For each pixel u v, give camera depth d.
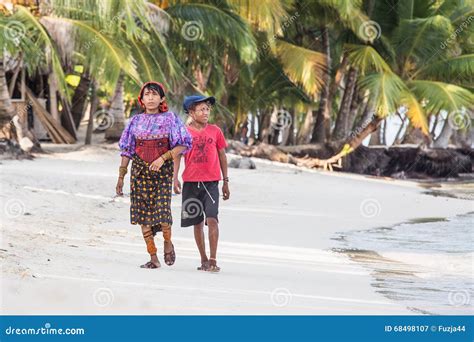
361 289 21.64
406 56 98.12
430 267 27.77
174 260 22.58
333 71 107.12
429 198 61.47
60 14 65.31
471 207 55.53
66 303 16.22
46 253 22.05
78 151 70.31
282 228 37.59
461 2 99.94
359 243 34.00
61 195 40.81
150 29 70.75
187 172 22.92
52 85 82.94
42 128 84.12
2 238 23.81
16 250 21.62
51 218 32.72
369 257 29.62
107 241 27.38
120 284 18.61
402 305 19.53
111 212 38.16
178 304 17.08
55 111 83.62
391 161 111.19
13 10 63.28
